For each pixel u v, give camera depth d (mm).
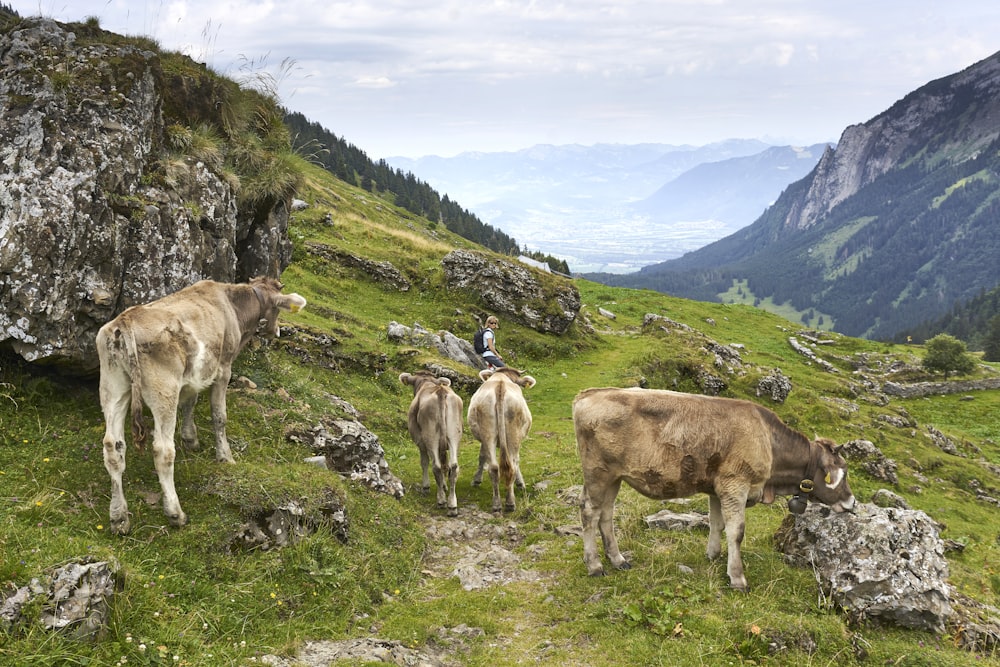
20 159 9359
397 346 22953
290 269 29219
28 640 5492
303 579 8000
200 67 13609
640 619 7844
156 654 6043
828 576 8492
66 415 9375
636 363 30578
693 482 8703
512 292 31938
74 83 10117
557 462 15758
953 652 7723
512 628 8164
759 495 8938
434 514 11781
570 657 7426
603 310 45938
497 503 12141
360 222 39312
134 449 8930
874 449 24719
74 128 9922
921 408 52875
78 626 5828
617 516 11375
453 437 11797
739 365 36219
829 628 7691
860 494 21109
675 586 8539
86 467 8234
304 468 9711
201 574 7398
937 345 59281
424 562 9836
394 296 30688
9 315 8992
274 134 15234
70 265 9492
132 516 7680
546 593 8953
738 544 8594
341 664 6688
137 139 10883
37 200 9211
